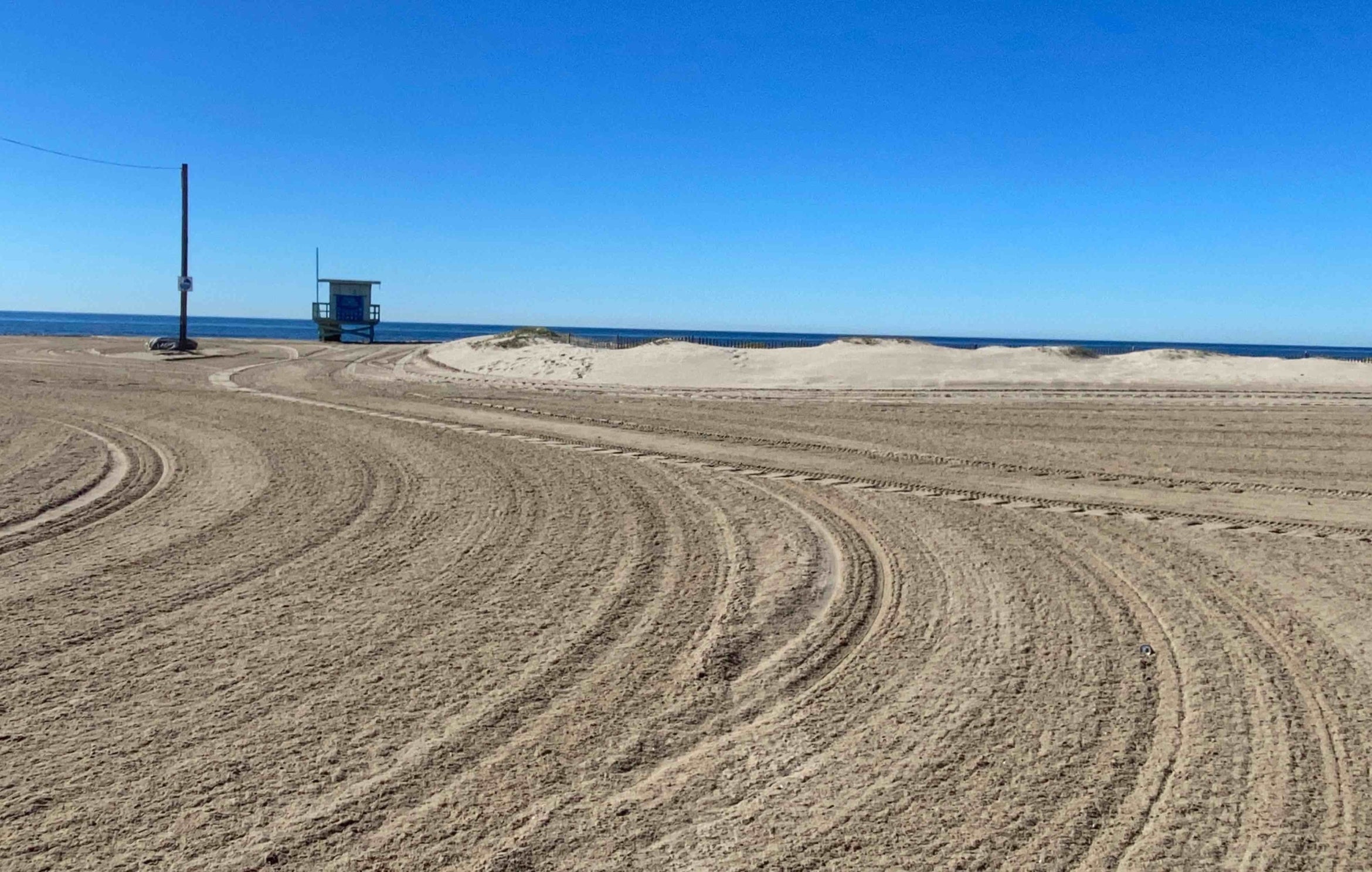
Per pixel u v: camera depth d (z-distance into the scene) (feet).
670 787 16.94
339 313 213.66
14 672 21.67
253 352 161.27
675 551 32.89
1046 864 14.70
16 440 56.65
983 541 34.73
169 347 160.25
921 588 28.76
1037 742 18.70
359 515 37.81
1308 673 22.21
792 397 88.22
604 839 15.28
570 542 33.88
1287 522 38.50
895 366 110.63
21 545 32.86
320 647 23.45
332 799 16.33
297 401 81.56
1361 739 18.84
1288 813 16.14
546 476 47.01
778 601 27.35
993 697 20.84
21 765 17.37
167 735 18.61
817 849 15.07
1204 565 31.68
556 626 25.22
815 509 39.96
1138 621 25.81
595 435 62.23
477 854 14.82
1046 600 27.58
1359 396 88.69
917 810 16.22
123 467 48.32
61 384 93.56
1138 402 83.71
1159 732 19.12
